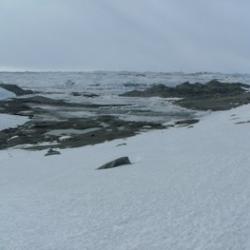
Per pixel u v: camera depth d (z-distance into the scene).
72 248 10.70
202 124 38.22
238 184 14.26
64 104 68.50
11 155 28.98
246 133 26.73
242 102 63.56
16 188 18.36
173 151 23.44
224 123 35.53
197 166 17.88
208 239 10.20
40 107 62.47
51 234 11.80
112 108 63.88
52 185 17.97
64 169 22.00
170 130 35.88
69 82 147.50
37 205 14.81
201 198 13.30
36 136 37.22
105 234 11.41
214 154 20.17
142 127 40.59
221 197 13.11
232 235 10.20
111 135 36.00
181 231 10.91
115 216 12.70
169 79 188.38
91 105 68.06
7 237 11.83
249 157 18.17
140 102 74.75
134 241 10.71
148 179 16.70
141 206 13.34
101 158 24.02
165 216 12.16
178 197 13.75
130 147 27.33
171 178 16.36
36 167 23.70
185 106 65.31
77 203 14.53
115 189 15.77
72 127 41.62
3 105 62.66
